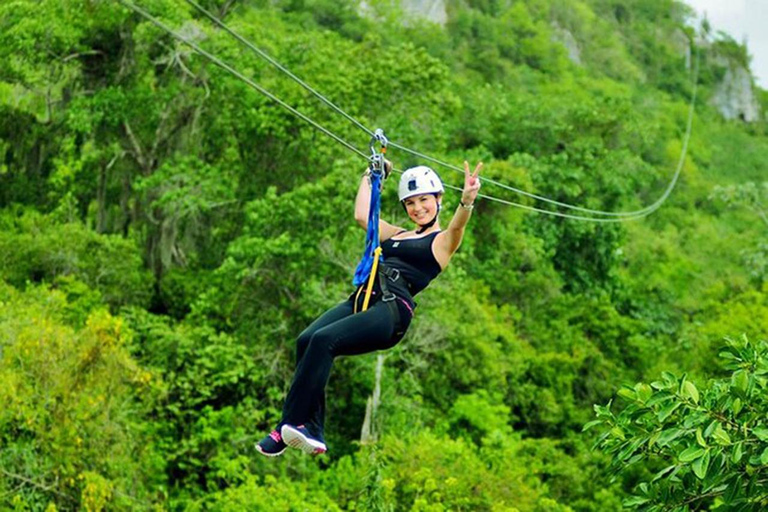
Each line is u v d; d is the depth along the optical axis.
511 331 41.25
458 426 34.22
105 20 40.47
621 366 41.91
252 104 38.72
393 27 78.44
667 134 96.62
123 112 39.97
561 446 36.47
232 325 34.31
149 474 28.39
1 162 42.50
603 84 102.12
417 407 32.66
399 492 26.06
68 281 34.25
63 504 25.31
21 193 41.94
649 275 60.41
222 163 40.62
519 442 32.88
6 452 24.75
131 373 27.23
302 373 9.44
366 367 32.53
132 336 31.47
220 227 39.34
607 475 12.05
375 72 38.53
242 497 26.31
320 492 27.59
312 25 69.12
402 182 10.20
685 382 11.05
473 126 54.84
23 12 40.50
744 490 11.01
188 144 40.72
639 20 132.00
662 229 75.88
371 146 10.63
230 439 30.64
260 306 34.22
